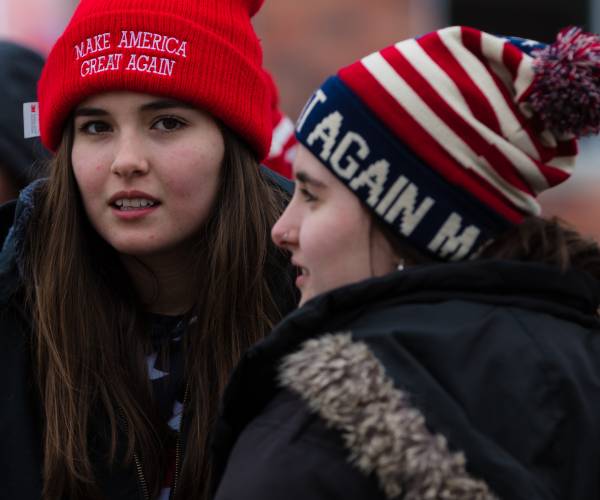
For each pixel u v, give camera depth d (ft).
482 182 12.76
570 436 11.66
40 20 45.16
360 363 11.25
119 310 17.72
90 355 17.24
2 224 18.80
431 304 12.26
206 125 17.38
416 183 12.63
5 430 17.04
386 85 12.73
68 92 17.02
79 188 17.49
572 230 13.42
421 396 11.16
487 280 12.37
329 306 12.28
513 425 11.45
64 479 16.67
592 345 12.66
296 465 11.33
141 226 16.94
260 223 17.97
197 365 17.29
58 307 17.35
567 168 13.41
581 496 11.45
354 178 12.73
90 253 17.80
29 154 22.90
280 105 47.32
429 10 48.37
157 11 17.07
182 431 17.10
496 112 12.80
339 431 11.28
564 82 12.44
